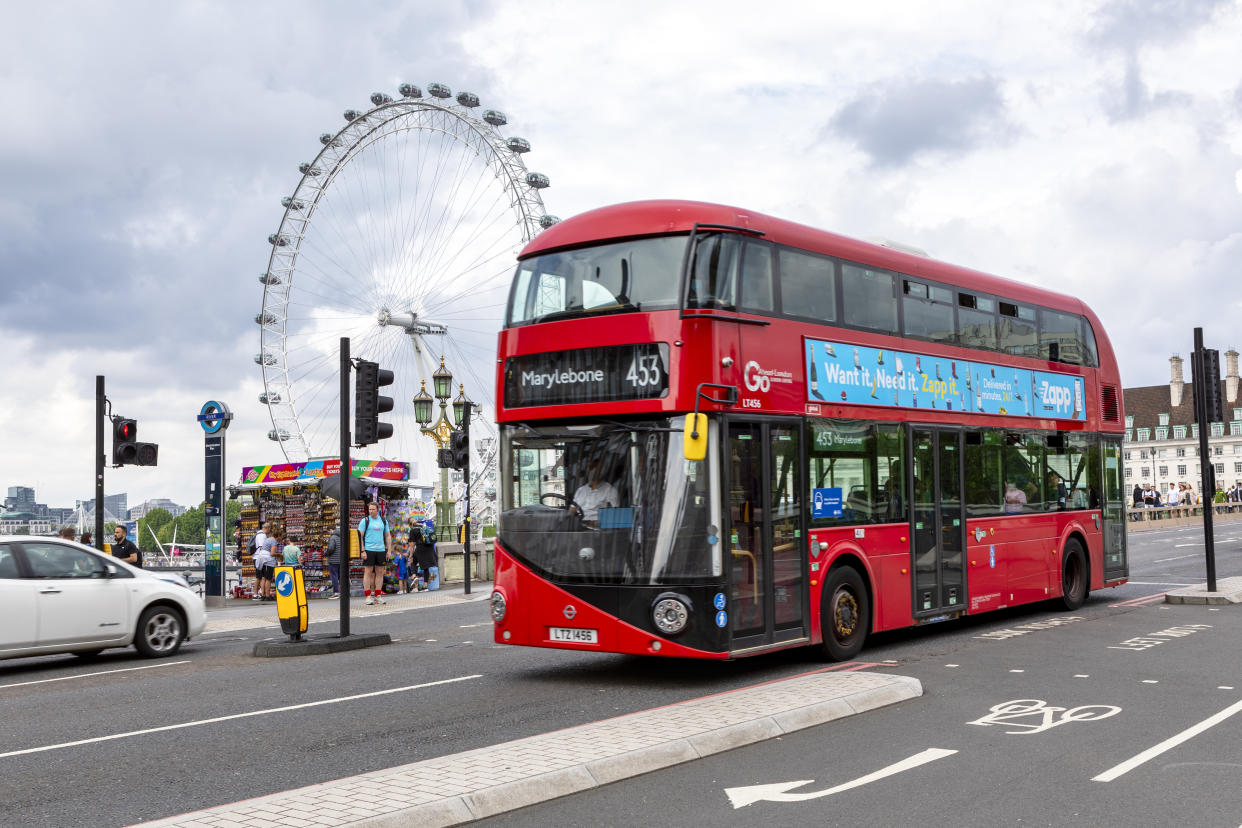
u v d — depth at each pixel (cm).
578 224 1128
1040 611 1719
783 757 754
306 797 620
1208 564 1836
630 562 1042
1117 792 662
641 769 711
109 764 791
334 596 2623
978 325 1502
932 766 726
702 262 1068
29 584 1401
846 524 1217
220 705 1041
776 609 1107
